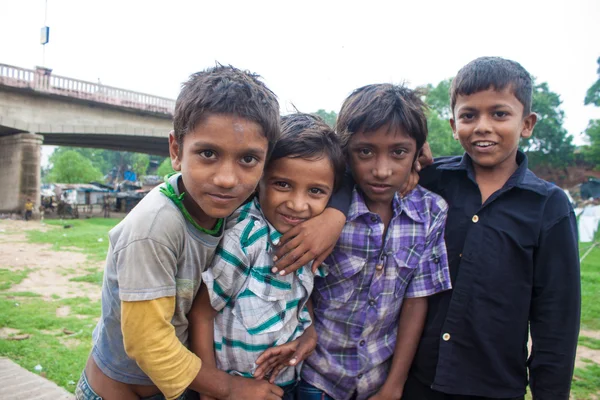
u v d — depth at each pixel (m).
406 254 1.84
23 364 4.37
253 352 1.58
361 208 1.79
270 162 1.57
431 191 2.05
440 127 34.47
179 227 1.39
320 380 1.85
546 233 1.73
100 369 1.55
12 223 17.67
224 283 1.54
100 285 8.23
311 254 1.56
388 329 1.92
